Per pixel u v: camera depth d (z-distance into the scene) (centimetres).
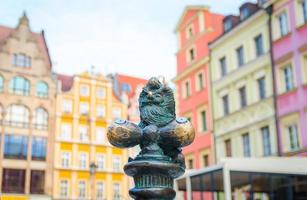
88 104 5038
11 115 4538
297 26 2539
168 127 587
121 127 593
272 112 2656
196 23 3597
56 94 4841
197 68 3519
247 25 2959
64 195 4619
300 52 2502
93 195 4738
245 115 2895
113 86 5547
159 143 594
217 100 3228
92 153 4906
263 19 2820
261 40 2847
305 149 2375
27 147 4534
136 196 557
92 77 5131
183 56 3744
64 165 4709
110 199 4869
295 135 2488
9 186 4344
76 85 5016
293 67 2544
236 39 3073
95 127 5003
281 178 2223
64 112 4850
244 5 3092
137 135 595
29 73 4725
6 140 4447
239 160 1734
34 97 4694
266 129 2709
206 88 3375
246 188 2509
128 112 5469
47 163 4597
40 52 4850
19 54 4725
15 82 4638
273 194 2345
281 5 2680
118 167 5031
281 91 2627
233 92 3058
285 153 2502
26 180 4438
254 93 2842
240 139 2922
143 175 567
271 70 2703
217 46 3291
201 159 3325
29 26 4859
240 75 2994
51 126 4722
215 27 3550
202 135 3350
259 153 2716
